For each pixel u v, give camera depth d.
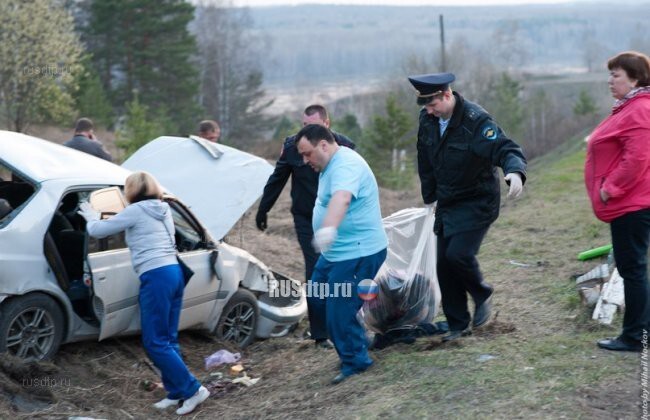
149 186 5.75
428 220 6.22
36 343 5.80
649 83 4.99
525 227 10.78
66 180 6.10
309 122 6.68
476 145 5.40
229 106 64.94
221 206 7.82
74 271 6.32
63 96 28.22
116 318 6.11
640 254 5.08
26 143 6.48
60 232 6.35
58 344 5.93
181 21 47.44
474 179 5.55
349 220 5.36
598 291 6.49
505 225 11.10
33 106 27.08
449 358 5.39
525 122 61.62
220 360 6.75
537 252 9.29
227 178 8.04
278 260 10.95
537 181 15.13
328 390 5.43
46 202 5.89
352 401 5.09
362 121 75.88
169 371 5.60
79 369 6.13
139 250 5.64
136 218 5.61
